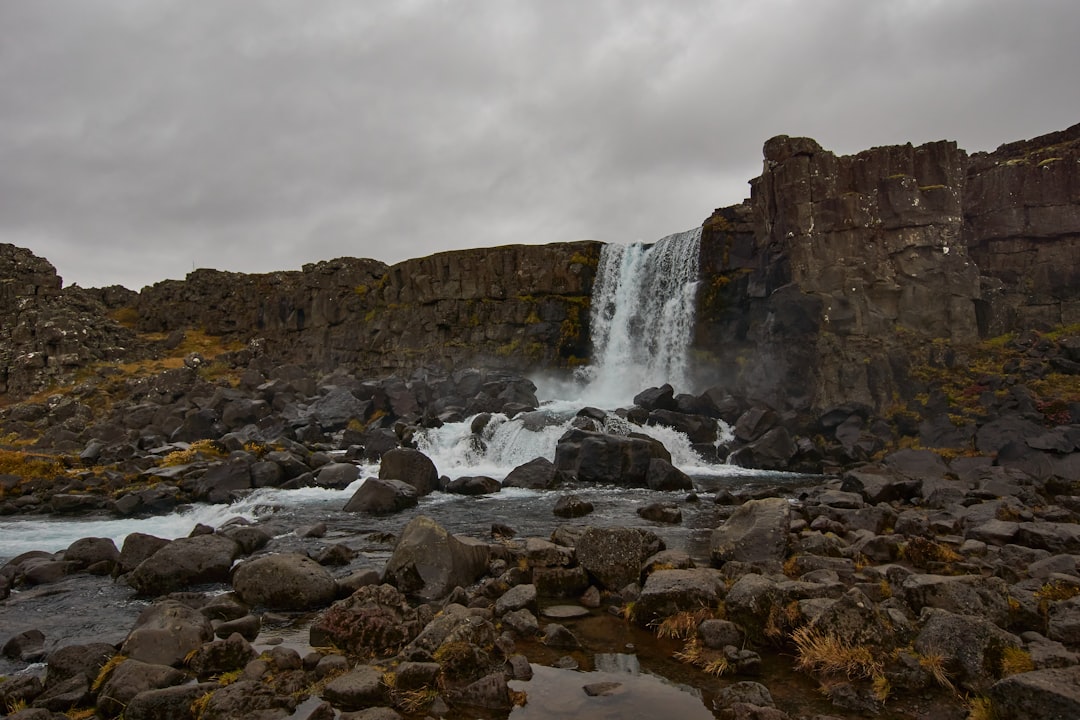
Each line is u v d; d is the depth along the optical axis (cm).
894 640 933
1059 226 3647
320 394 5100
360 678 909
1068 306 3562
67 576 1597
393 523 2106
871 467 2622
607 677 942
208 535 1642
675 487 2677
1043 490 2320
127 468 3184
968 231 3912
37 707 880
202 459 3319
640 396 3834
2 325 6316
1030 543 1587
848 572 1261
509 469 3212
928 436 3102
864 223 3641
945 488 2211
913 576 1121
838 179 3775
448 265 5778
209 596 1365
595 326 5178
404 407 4306
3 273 6738
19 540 2084
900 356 3472
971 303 3575
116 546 1905
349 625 1064
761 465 3186
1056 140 3925
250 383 5491
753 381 3812
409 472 2628
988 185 3878
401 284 6178
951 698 834
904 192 3656
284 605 1287
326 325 6662
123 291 8812
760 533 1428
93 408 5075
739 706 817
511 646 1045
